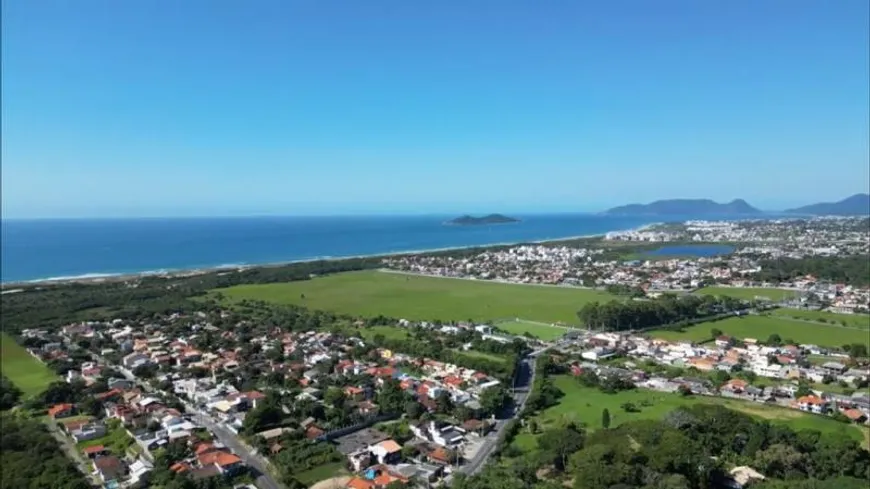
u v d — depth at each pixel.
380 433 121.56
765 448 100.44
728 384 145.00
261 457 110.00
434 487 96.62
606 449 92.12
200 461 104.94
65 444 117.19
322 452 109.12
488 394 136.25
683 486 82.94
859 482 87.00
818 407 128.25
